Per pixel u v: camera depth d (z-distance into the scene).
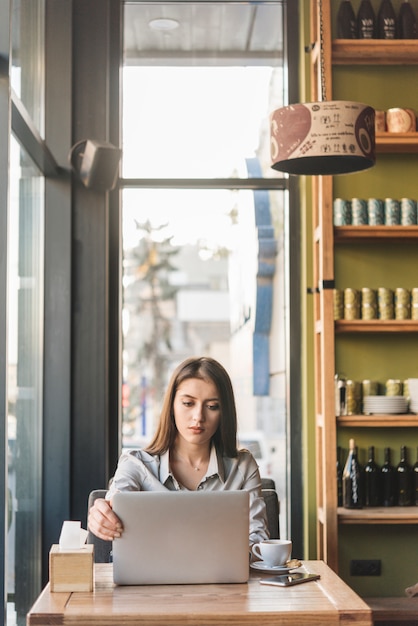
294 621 2.31
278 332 5.03
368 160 3.55
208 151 5.00
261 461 5.18
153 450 3.18
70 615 2.29
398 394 4.59
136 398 10.06
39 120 4.52
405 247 4.77
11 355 3.85
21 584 4.04
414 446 4.68
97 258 4.73
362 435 4.68
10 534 3.78
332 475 4.34
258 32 5.04
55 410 4.62
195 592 2.52
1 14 3.17
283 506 4.88
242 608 2.35
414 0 4.69
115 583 2.60
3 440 3.07
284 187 5.00
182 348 11.70
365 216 4.50
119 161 4.37
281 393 4.98
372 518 4.31
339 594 2.50
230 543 2.62
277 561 2.82
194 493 2.63
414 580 4.62
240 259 5.14
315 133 3.30
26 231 4.21
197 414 3.08
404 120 4.51
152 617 2.29
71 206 4.71
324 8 4.47
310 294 4.77
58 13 4.71
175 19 5.01
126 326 4.92
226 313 5.51
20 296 4.06
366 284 4.75
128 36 5.00
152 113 4.99
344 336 4.72
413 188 4.78
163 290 11.72
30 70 4.24
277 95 5.04
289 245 4.94
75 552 2.53
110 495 3.07
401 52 4.57
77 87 4.76
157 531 2.61
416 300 4.48
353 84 4.80
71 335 4.69
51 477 4.59
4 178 3.14
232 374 5.46
